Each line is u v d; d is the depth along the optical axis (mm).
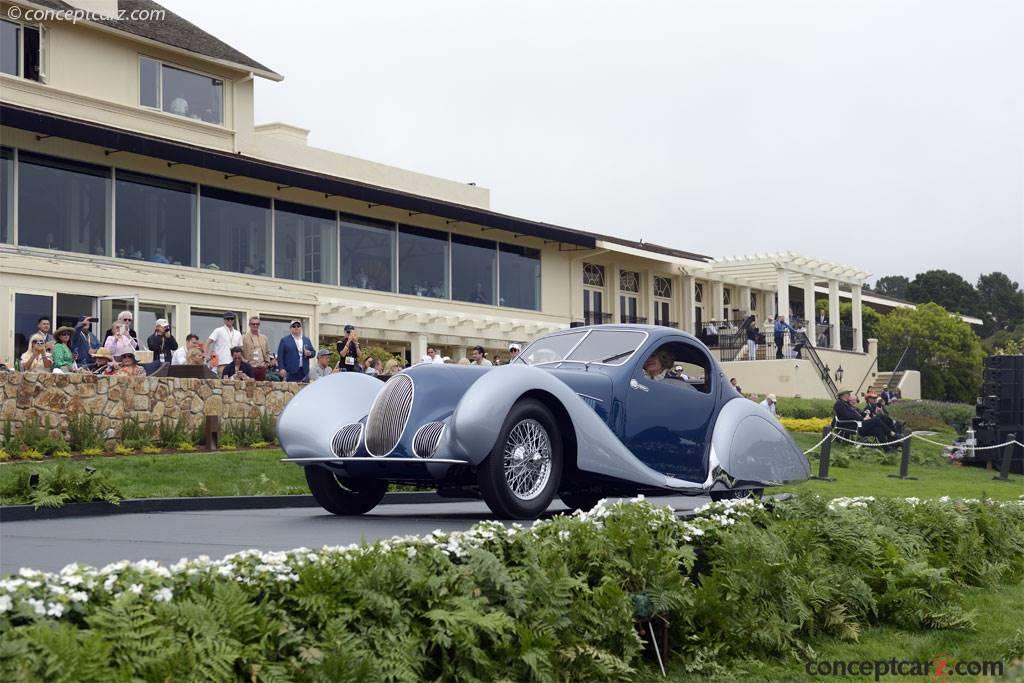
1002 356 20484
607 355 8547
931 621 6301
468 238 30453
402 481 8227
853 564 6531
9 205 20062
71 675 3314
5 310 18500
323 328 25625
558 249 33469
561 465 7691
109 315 20062
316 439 8195
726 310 42094
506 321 30766
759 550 5812
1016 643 5891
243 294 22562
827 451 16453
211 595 3945
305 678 3828
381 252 27859
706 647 5383
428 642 4371
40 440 13055
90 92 23312
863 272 41188
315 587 4145
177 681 3510
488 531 5129
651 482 8117
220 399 15586
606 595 5074
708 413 8859
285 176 23875
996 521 8000
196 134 25312
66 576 3783
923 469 19594
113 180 21844
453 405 7793
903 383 41406
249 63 26438
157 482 11633
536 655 4508
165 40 24469
